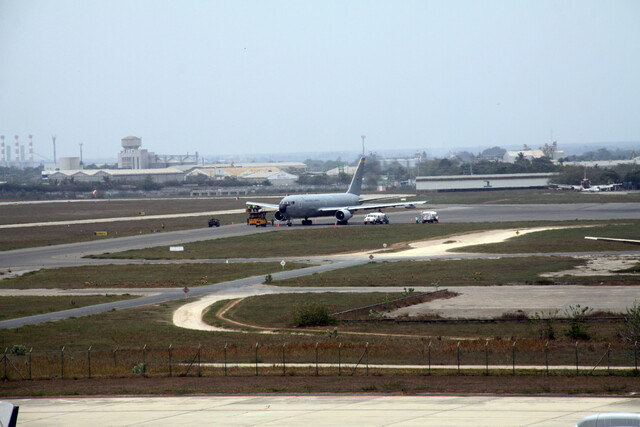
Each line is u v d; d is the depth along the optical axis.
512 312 137.75
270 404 81.81
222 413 78.31
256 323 136.75
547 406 77.75
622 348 108.75
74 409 81.12
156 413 78.81
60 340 123.25
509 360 102.88
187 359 107.69
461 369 97.44
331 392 86.44
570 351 107.69
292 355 109.50
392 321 134.62
